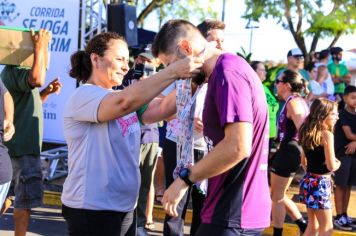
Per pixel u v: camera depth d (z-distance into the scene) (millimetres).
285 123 5211
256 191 2607
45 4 9227
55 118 9227
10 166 3336
